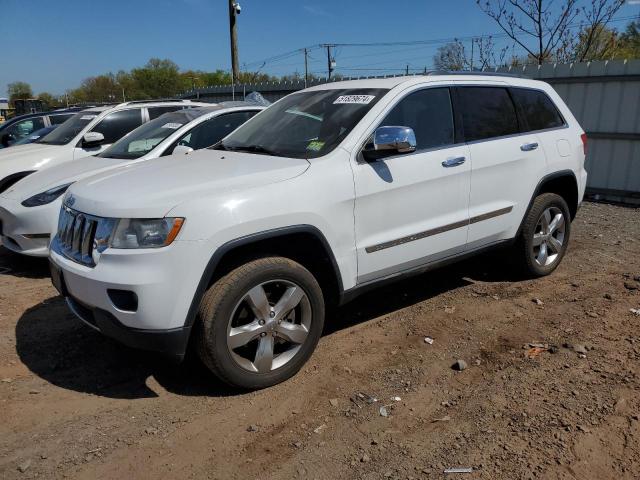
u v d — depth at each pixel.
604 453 2.82
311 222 3.55
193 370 3.83
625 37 15.12
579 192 5.65
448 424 3.14
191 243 3.13
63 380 3.72
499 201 4.81
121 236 3.20
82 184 3.88
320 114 4.30
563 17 11.56
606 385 3.43
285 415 3.27
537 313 4.64
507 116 4.97
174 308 3.14
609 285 5.23
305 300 3.61
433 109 4.41
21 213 5.70
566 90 9.87
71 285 3.46
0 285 5.61
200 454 2.94
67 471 2.82
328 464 2.84
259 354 3.46
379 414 3.25
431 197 4.24
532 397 3.35
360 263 3.89
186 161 4.11
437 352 4.00
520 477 2.68
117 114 8.16
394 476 2.72
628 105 9.16
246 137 4.58
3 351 4.13
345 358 3.94
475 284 5.37
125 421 3.25
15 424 3.23
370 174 3.86
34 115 13.19
